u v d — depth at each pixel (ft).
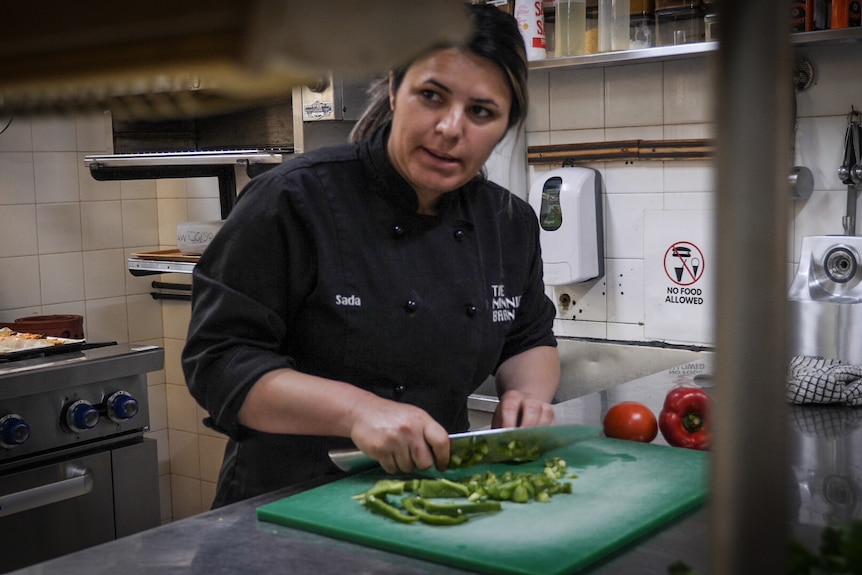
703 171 8.05
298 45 1.30
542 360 5.77
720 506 1.61
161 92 1.45
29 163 10.29
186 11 1.21
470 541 3.67
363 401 4.32
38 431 7.72
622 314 8.68
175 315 11.50
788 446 1.64
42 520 7.84
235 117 9.75
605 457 4.89
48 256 10.53
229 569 3.49
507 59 4.41
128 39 1.26
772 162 1.51
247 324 4.69
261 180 4.84
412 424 4.13
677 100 8.10
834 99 7.42
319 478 4.67
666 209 8.30
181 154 9.05
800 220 7.70
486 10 4.38
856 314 6.89
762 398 1.57
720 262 1.56
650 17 7.80
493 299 5.37
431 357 5.07
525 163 9.02
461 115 4.42
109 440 8.34
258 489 5.14
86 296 10.91
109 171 9.75
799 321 7.16
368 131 5.07
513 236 5.55
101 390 8.23
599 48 7.85
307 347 4.96
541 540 3.67
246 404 4.49
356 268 4.86
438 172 4.56
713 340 1.59
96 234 10.98
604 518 3.93
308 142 8.75
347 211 4.84
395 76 4.61
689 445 5.18
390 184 4.86
